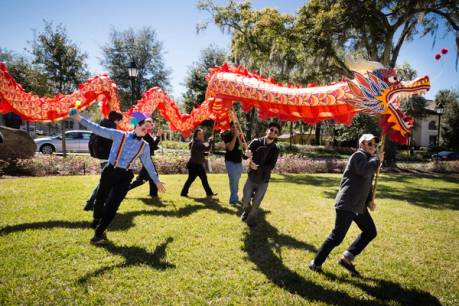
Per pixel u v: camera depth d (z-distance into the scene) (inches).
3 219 202.7
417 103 1540.4
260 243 186.2
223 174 493.0
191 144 298.7
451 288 144.3
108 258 154.3
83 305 115.4
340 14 641.0
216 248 175.2
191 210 250.1
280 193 349.7
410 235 219.8
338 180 524.4
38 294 120.6
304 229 218.2
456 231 234.5
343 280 147.3
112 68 1169.4
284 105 190.9
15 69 772.0
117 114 221.8
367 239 154.5
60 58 661.3
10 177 399.2
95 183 342.3
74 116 169.9
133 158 174.1
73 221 204.2
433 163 850.1
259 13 831.7
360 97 156.9
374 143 149.9
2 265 141.2
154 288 129.5
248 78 215.8
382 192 421.1
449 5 682.2
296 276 147.9
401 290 140.5
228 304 122.2
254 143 210.5
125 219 216.2
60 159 471.8
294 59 785.6
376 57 767.7
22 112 214.7
